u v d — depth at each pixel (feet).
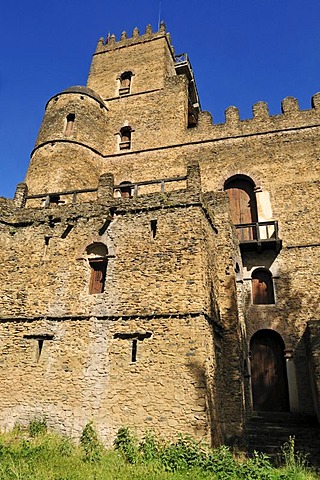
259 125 73.92
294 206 65.31
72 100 79.66
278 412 54.80
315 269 60.23
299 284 60.03
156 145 79.15
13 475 26.12
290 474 29.40
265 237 63.67
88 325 43.14
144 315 41.50
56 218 50.42
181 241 44.01
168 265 43.27
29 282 47.88
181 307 40.68
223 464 30.37
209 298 43.60
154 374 38.65
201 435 34.88
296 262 61.46
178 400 36.88
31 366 43.06
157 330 40.40
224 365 45.55
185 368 37.93
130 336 41.09
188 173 48.44
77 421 39.06
